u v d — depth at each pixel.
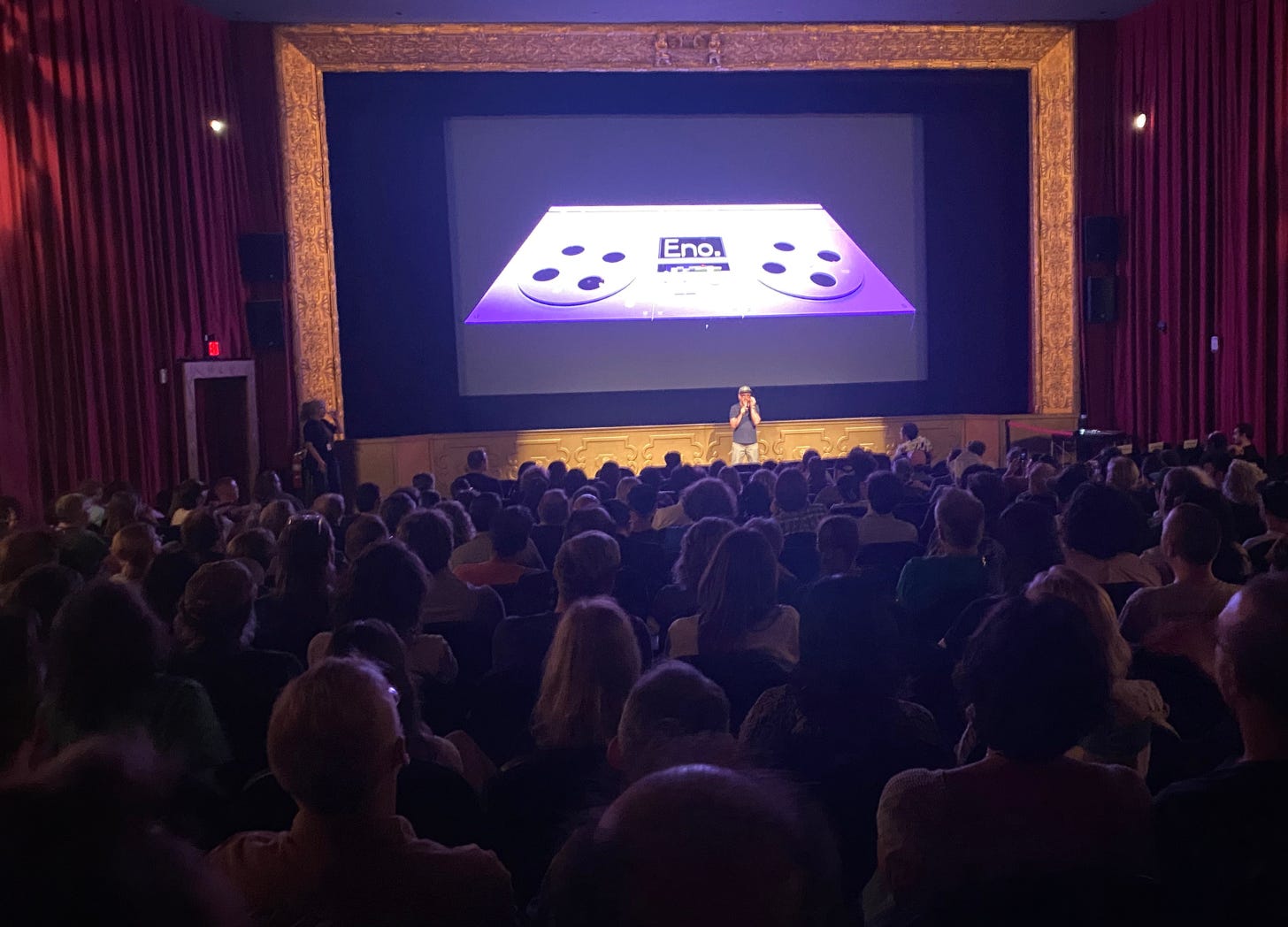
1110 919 1.25
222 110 11.16
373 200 12.46
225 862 1.60
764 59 12.27
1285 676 1.50
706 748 1.22
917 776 1.68
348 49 11.69
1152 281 12.46
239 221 11.44
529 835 2.29
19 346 8.11
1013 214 13.30
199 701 2.38
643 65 12.15
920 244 13.33
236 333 11.34
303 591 3.57
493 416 12.97
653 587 5.06
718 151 13.00
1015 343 13.47
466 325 12.80
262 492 6.96
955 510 3.64
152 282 9.89
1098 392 13.10
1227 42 11.20
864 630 2.18
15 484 8.03
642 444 12.89
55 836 0.69
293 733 1.54
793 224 13.19
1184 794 1.54
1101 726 2.29
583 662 2.38
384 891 1.56
